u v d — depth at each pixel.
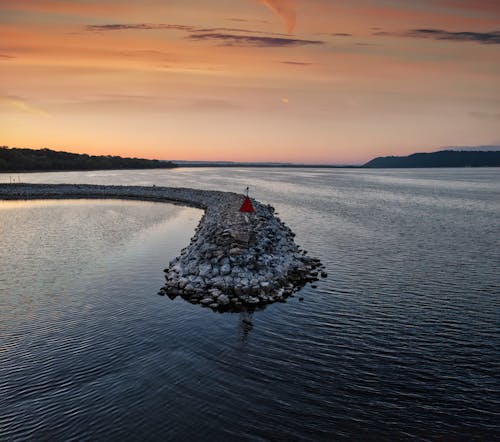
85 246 34.53
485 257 31.61
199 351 16.56
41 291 23.33
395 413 12.93
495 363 15.90
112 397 13.59
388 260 30.53
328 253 32.62
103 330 18.38
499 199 78.81
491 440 11.80
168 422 12.42
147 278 25.77
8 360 15.83
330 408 13.12
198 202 66.94
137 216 53.00
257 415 12.75
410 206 65.75
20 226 44.56
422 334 18.28
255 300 21.56
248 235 28.89
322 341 17.52
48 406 13.18
